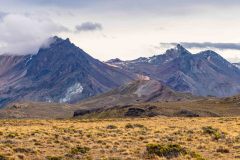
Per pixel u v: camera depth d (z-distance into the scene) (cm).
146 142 5272
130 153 4325
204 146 4775
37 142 5116
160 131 6662
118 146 4888
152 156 4006
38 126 8338
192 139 5481
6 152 4231
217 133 5969
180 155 4006
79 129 7106
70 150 4484
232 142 5172
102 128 7425
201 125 8338
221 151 4438
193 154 4044
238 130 6919
